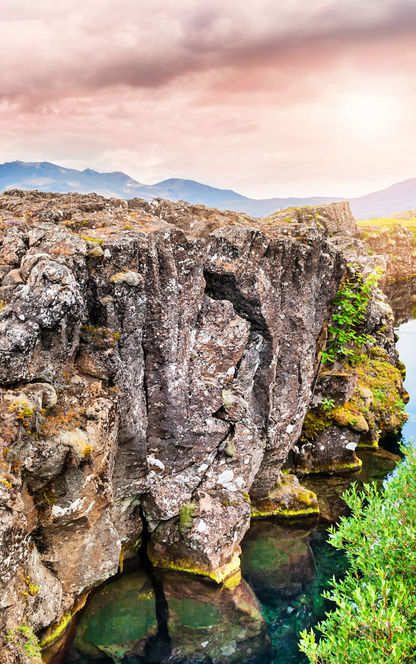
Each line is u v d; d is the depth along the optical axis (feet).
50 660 35.73
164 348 43.29
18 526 28.76
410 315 185.88
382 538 32.32
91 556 38.06
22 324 31.91
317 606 46.75
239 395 49.88
